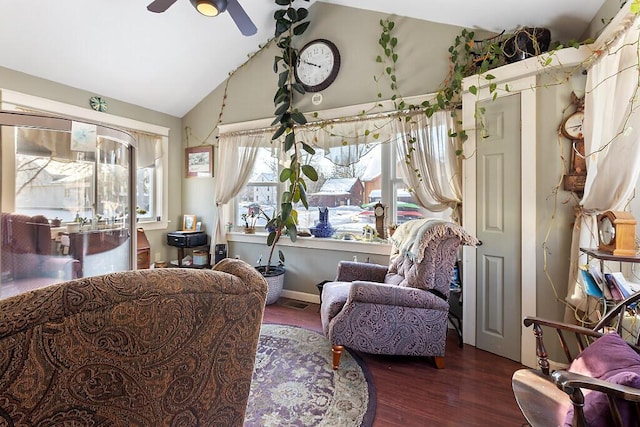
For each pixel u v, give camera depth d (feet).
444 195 8.80
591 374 3.42
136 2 8.66
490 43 8.00
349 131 10.39
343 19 10.55
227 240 13.07
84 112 10.66
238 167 12.55
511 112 7.20
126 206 7.59
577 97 6.46
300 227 11.84
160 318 1.83
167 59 10.91
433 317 6.68
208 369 2.17
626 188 4.99
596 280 5.47
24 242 5.86
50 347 1.46
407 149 9.39
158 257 13.15
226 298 2.20
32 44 8.69
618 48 5.19
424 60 9.25
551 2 6.54
